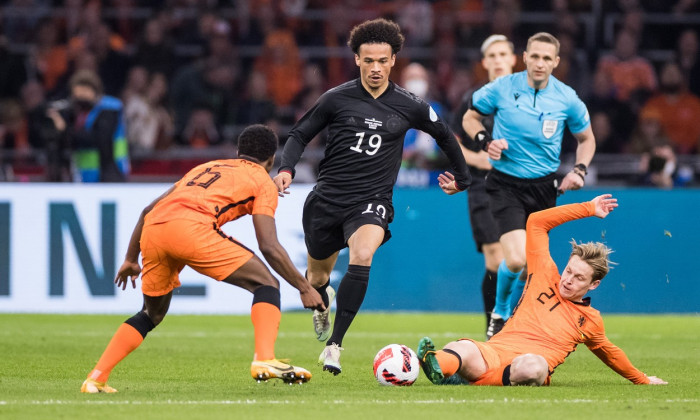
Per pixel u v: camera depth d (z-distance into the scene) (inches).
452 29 2480.3
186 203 791.7
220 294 1771.7
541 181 1173.7
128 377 962.7
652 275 1791.3
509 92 1168.8
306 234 1022.4
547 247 912.9
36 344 1282.0
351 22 2501.2
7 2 2522.1
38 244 1748.3
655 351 1273.4
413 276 1803.6
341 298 923.4
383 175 978.1
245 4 2504.9
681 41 2479.1
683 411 727.1
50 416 677.9
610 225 1784.0
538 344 879.1
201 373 1000.2
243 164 822.5
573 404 752.3
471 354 847.7
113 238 1750.7
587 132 1182.3
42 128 1905.8
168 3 2518.5
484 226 1309.1
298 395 797.2
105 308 1752.0
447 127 1005.2
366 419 671.1
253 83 2279.8
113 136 1883.6
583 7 2512.3
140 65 2368.4
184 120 2288.4
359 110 974.4
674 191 1791.3
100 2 2529.5
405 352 858.1
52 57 2434.8
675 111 2384.4
